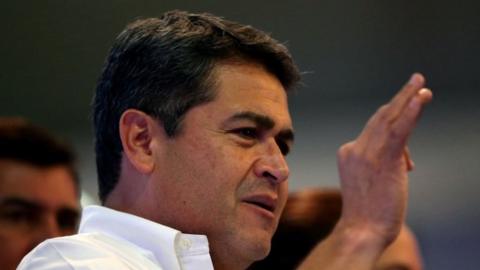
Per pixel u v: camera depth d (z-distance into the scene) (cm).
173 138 623
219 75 625
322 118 1806
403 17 1741
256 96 626
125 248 604
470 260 1741
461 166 1786
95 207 643
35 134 844
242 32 647
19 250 802
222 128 616
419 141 1809
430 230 1773
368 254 609
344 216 620
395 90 1783
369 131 616
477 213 1759
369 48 1752
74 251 582
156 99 631
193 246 605
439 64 1773
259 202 612
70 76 1748
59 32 1705
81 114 1784
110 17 1670
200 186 611
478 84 1781
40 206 822
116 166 650
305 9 1698
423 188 1794
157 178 626
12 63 1741
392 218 612
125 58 653
